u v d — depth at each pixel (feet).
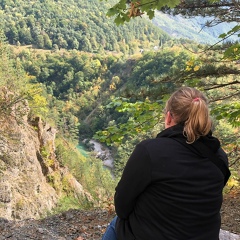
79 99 496.64
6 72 113.19
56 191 93.81
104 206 27.22
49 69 563.48
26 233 16.79
